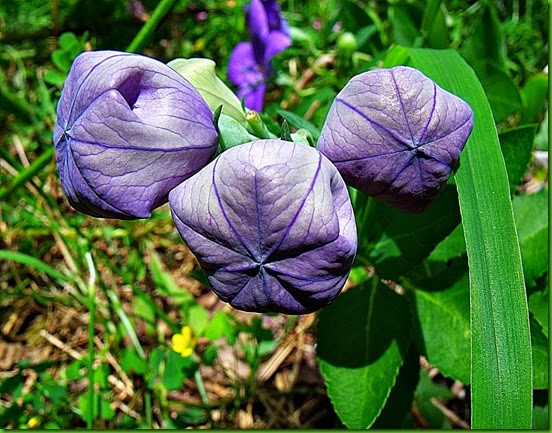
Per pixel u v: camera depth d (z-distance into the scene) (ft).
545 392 0.55
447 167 0.40
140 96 0.38
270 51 0.66
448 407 0.69
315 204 0.34
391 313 0.53
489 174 0.45
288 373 0.71
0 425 0.62
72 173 0.38
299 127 0.52
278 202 0.34
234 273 0.36
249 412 0.69
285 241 0.34
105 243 0.79
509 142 0.55
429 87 0.39
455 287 0.54
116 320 0.73
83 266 0.76
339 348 0.53
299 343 0.72
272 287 0.36
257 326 0.65
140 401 0.68
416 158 0.39
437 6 0.69
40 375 0.70
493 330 0.41
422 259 0.51
